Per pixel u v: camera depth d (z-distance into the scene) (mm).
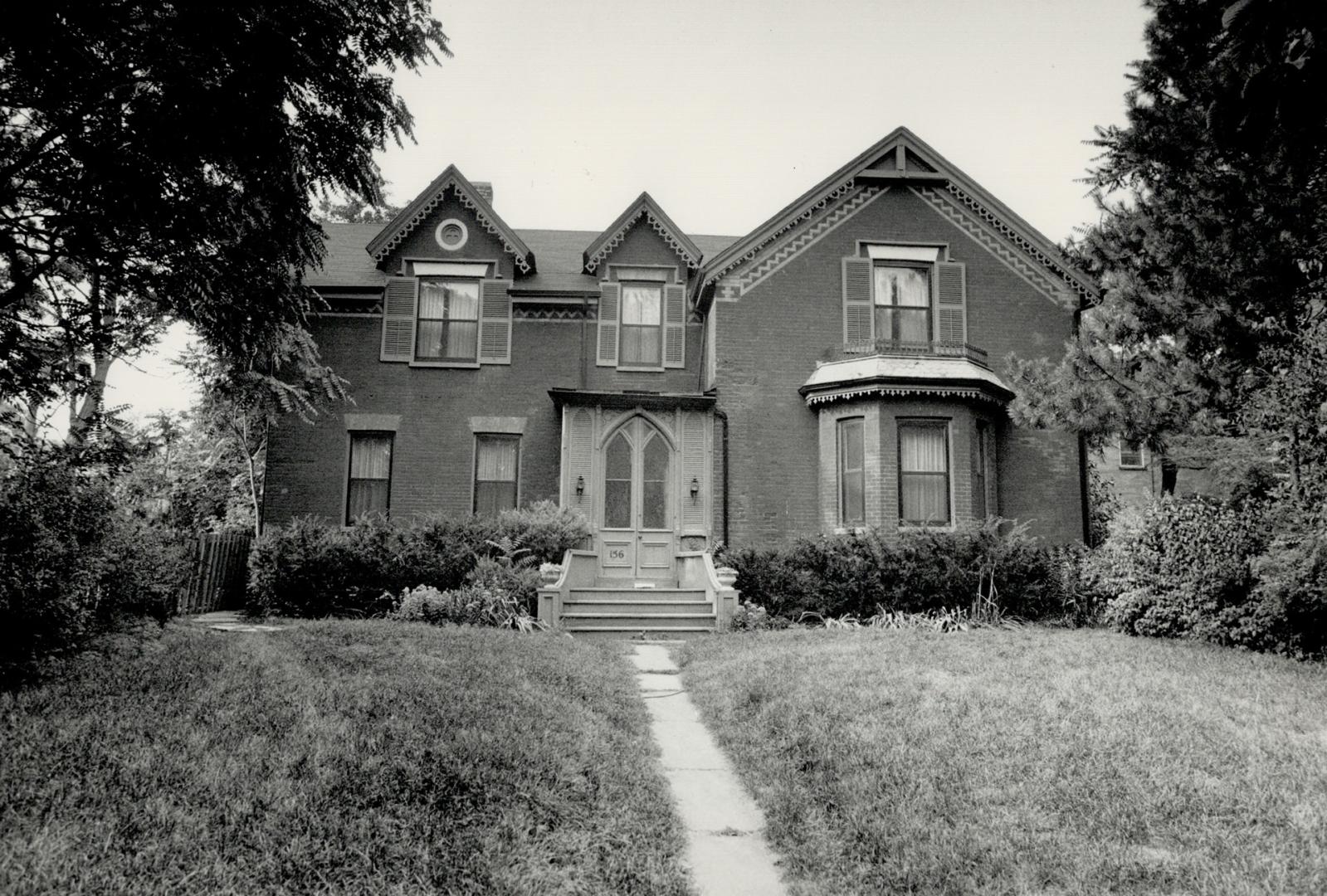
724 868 4898
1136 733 6367
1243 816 4949
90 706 6062
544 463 17484
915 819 5102
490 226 17828
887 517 15172
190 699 6395
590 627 13219
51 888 3703
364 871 4227
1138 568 11867
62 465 7855
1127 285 11367
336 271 18219
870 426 15562
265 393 13938
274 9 6645
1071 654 9766
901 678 8328
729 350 16562
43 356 8484
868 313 16828
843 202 17203
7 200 7398
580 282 18406
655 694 8992
